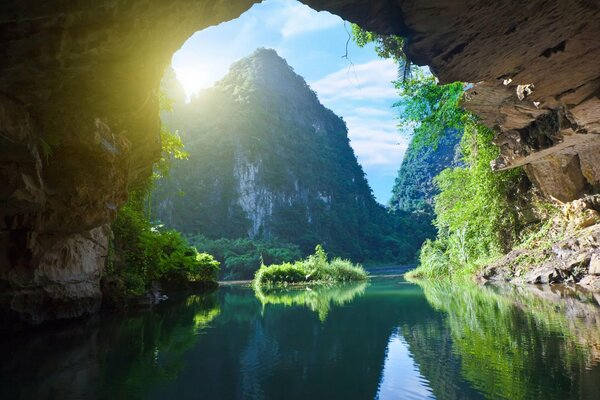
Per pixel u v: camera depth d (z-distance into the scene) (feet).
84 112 22.11
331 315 34.14
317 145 455.22
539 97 22.57
